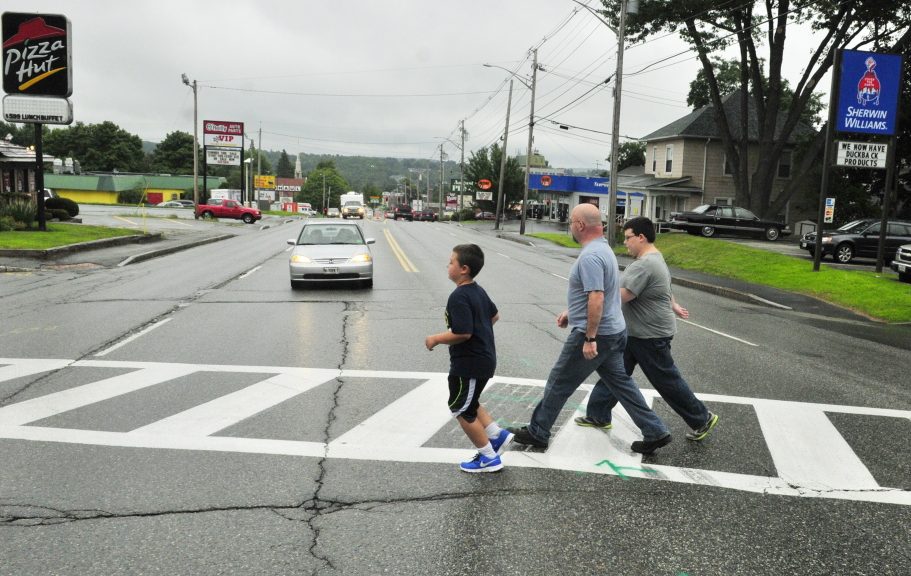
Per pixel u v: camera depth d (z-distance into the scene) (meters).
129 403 6.45
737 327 12.11
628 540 4.00
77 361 8.16
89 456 5.10
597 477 4.91
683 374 8.24
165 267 19.34
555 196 66.69
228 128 63.72
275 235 36.66
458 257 4.86
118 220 40.91
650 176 49.91
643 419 5.32
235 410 6.29
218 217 49.72
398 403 6.58
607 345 5.20
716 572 3.68
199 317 11.38
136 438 5.50
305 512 4.26
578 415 6.39
